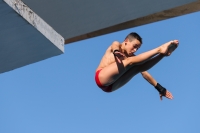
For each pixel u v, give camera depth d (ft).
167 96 49.29
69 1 58.80
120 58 45.93
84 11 60.85
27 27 45.70
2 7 42.68
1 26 45.14
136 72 46.60
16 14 43.75
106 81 45.93
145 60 43.88
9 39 47.37
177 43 43.01
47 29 48.44
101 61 47.80
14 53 50.08
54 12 61.16
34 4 59.41
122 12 61.00
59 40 50.39
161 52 43.32
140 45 47.01
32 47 49.19
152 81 49.32
